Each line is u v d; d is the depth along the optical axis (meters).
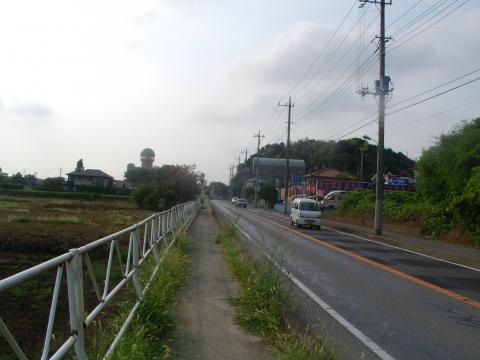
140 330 5.48
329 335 6.90
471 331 7.51
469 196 23.52
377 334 7.09
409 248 21.77
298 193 78.44
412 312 8.63
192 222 30.83
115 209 46.25
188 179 47.94
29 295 9.67
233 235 19.09
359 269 13.83
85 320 4.47
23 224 25.30
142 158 116.88
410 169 85.81
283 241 20.48
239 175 154.62
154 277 8.40
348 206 44.97
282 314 7.19
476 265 16.75
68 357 5.59
